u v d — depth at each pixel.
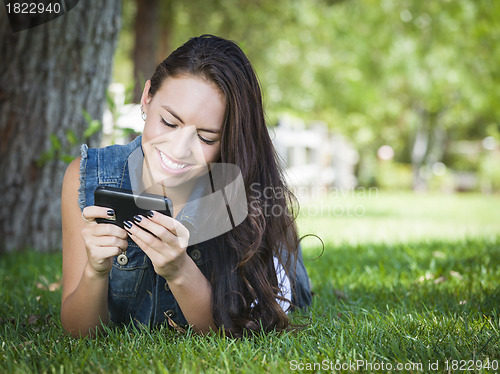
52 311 3.48
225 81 2.47
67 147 5.85
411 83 18.58
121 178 2.76
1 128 5.77
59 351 2.55
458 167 29.02
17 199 5.84
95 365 2.39
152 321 2.96
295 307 3.37
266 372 2.33
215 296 2.80
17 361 2.46
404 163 27.83
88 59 5.87
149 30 11.32
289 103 16.53
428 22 15.58
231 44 2.59
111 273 2.84
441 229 9.09
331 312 3.40
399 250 6.03
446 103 22.30
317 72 17.16
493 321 3.15
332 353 2.51
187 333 2.79
